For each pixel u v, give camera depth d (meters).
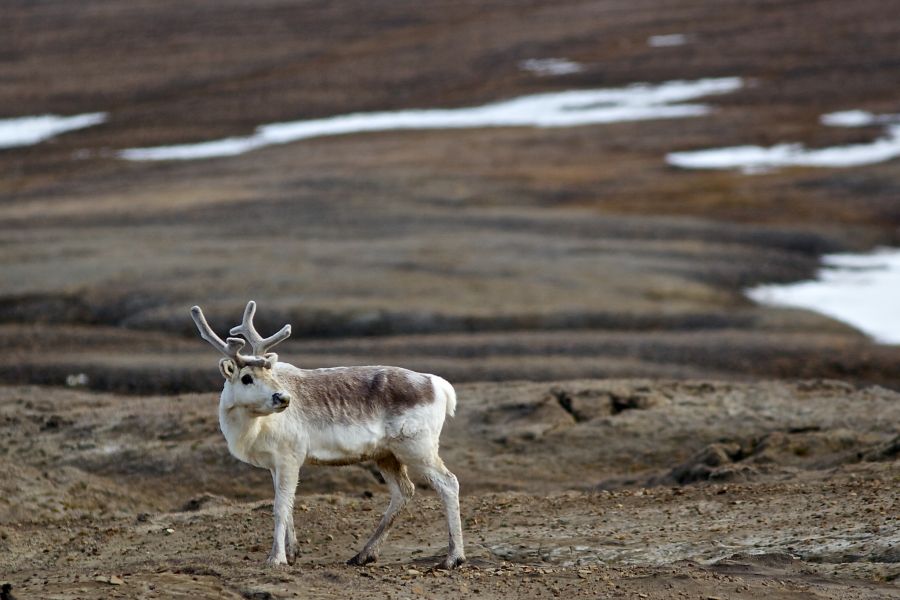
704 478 70.19
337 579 43.78
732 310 168.38
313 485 76.31
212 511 63.25
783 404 92.50
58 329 157.75
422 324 158.62
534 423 90.69
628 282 181.38
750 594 41.25
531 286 177.25
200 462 81.56
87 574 48.81
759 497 57.88
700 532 51.84
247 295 170.00
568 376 131.62
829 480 62.34
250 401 45.84
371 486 77.25
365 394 49.00
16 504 67.38
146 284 176.50
